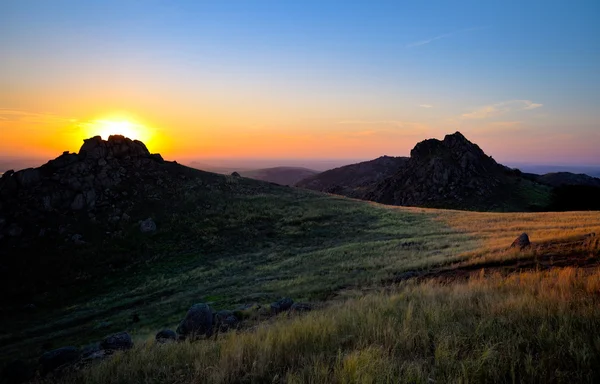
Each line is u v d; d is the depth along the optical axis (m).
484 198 105.44
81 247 39.62
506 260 16.56
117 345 8.95
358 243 34.62
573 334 4.50
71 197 46.59
